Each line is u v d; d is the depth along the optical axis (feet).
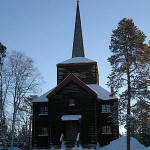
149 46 104.37
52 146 131.13
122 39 105.50
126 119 96.32
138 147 109.91
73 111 133.80
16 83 127.03
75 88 136.46
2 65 129.29
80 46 175.01
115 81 102.22
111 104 138.21
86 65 157.07
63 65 158.51
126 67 101.30
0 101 125.90
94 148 127.95
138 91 99.50
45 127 139.33
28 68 130.21
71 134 133.90
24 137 196.34
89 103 133.80
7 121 139.74
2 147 131.23
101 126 136.05
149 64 102.73
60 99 136.26
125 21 108.06
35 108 142.31
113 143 118.62
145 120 101.24
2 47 136.05
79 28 179.32
